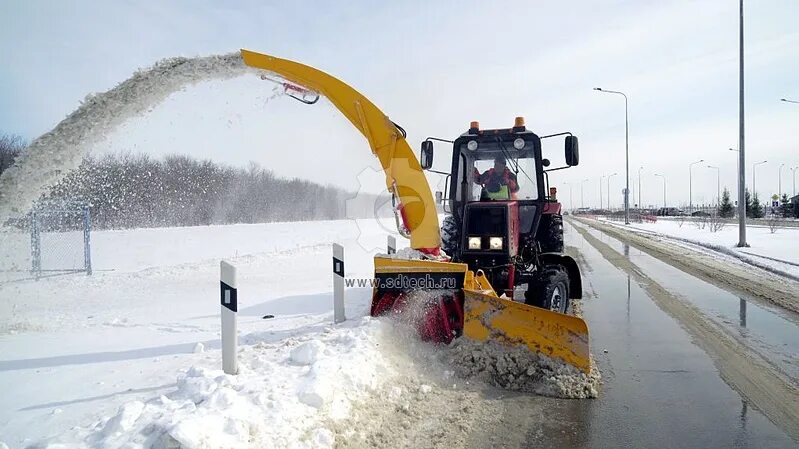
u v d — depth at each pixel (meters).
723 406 3.83
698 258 15.09
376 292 5.25
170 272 11.74
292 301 7.87
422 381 4.13
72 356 4.94
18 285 9.73
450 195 6.81
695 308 7.55
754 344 5.55
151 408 3.17
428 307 5.04
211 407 3.09
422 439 3.25
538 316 4.29
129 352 5.06
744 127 18.08
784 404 3.87
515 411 3.71
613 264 13.60
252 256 15.07
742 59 18.11
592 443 3.24
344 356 4.07
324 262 13.62
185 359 4.76
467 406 3.76
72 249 16.23
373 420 3.44
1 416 3.49
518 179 6.63
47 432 3.21
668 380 4.40
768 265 12.38
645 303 7.99
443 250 6.45
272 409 3.16
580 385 4.04
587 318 6.92
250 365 4.29
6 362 4.74
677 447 3.19
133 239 20.50
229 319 4.06
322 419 3.25
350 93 5.23
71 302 8.05
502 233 5.66
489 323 4.46
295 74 5.25
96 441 2.87
